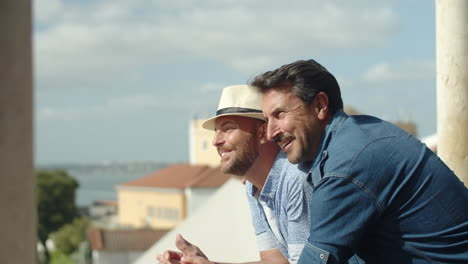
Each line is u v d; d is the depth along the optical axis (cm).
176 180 6038
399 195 210
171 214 5906
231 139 266
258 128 265
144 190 6272
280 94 224
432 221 209
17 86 171
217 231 716
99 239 3878
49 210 6178
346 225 209
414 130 3638
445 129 320
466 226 211
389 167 209
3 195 167
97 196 19262
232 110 264
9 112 169
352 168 208
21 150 172
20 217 172
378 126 221
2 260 167
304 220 250
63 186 6269
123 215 6712
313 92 222
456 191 213
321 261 210
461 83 315
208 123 283
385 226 212
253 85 231
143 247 3812
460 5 315
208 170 6025
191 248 260
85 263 5134
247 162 268
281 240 286
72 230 5759
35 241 180
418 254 210
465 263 208
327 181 211
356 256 227
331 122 223
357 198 208
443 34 320
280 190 259
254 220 296
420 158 212
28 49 176
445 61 320
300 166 243
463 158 316
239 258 656
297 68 222
